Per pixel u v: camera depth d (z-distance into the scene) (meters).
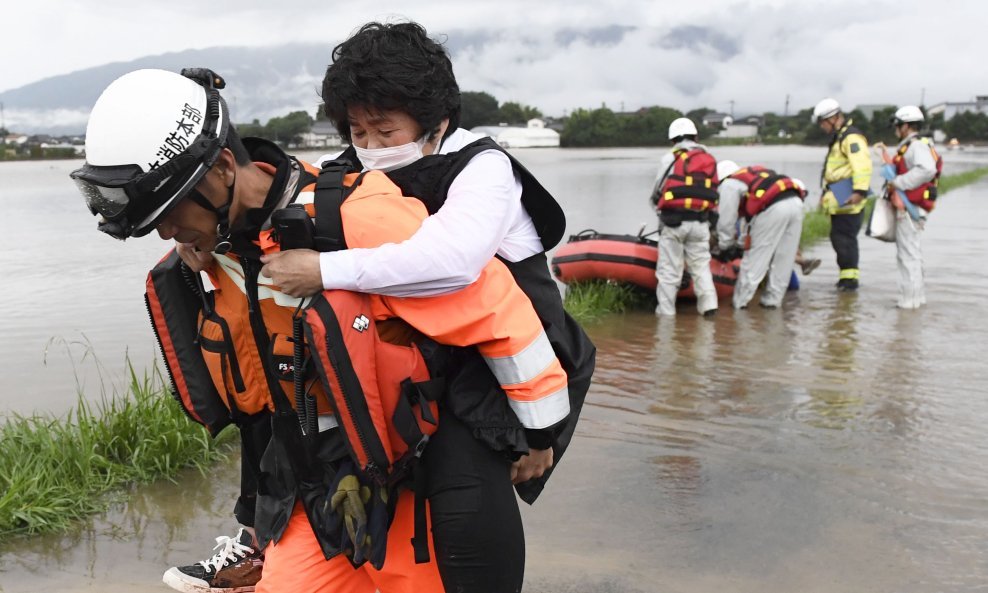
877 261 11.70
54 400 5.41
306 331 1.80
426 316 1.89
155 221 1.81
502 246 2.10
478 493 1.98
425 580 2.07
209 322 2.07
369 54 1.96
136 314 8.23
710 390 5.62
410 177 2.04
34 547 3.45
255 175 1.93
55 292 9.46
